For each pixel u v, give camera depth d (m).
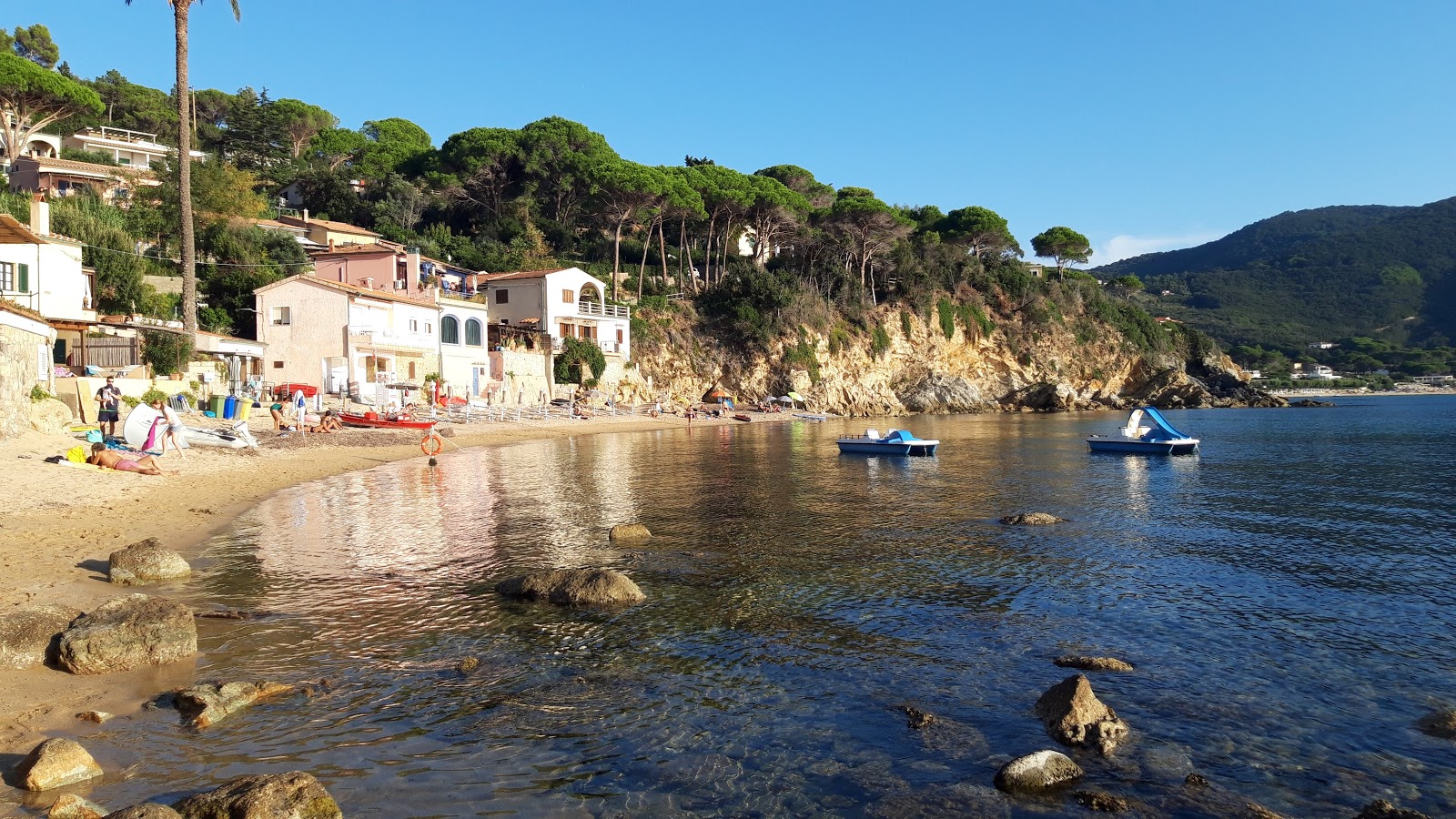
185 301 45.47
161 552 14.73
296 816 6.67
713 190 94.06
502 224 92.38
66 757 7.43
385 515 22.33
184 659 10.69
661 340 88.50
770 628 12.61
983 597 14.46
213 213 64.69
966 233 121.06
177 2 44.94
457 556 17.33
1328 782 7.99
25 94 71.06
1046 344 116.50
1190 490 28.70
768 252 112.12
